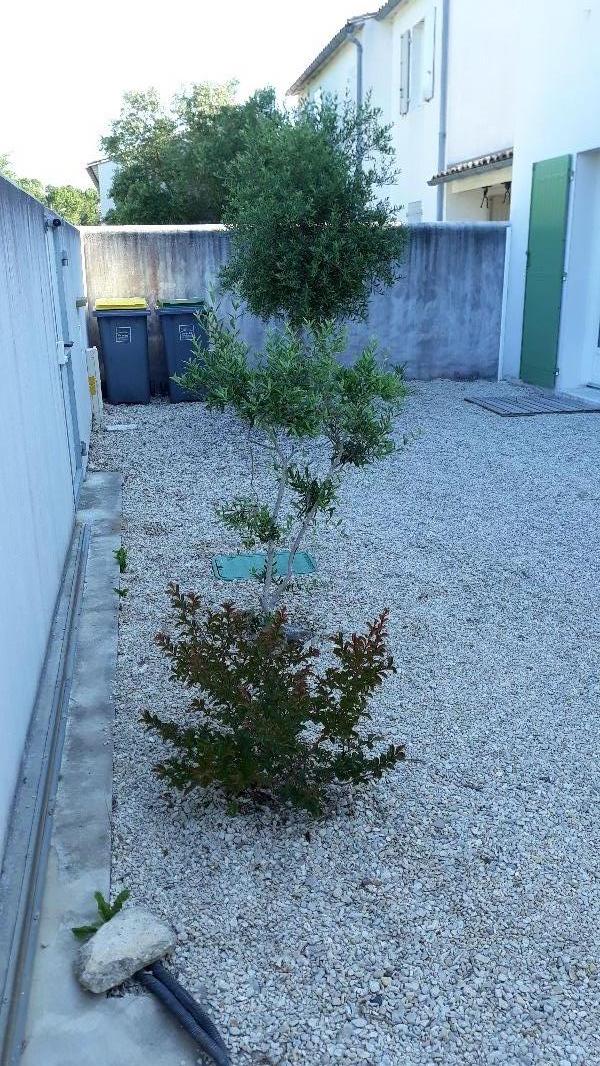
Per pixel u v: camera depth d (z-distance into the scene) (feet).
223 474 27.43
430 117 56.29
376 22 62.44
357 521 23.08
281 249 33.32
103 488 26.13
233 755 11.11
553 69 37.78
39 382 17.54
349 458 15.60
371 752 12.82
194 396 39.17
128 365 38.65
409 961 9.24
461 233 42.47
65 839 10.81
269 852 10.79
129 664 15.20
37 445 16.33
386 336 43.24
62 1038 8.25
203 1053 8.13
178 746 11.57
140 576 19.25
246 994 8.79
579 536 22.04
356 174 34.22
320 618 17.20
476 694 14.51
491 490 25.85
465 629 16.87
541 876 10.50
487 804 11.78
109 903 9.81
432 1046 8.32
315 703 11.43
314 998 8.77
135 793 11.80
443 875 10.48
